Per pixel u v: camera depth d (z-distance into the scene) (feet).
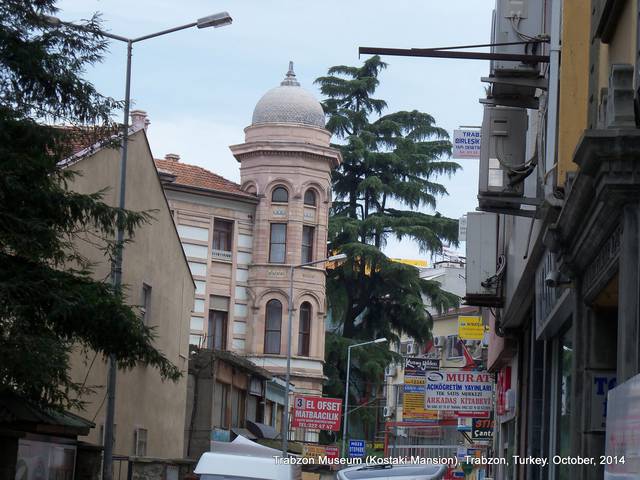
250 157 259.60
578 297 44.39
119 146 66.64
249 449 101.81
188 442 157.48
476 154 110.93
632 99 33.60
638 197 32.76
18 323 56.13
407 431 284.41
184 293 139.03
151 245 121.90
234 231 254.88
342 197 245.04
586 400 43.60
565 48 47.75
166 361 65.10
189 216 249.96
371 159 234.79
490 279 90.74
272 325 254.27
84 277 62.85
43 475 68.74
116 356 64.39
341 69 244.01
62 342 60.90
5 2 59.77
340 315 236.22
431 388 133.80
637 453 23.04
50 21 61.21
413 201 235.40
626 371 32.50
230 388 176.76
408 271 229.04
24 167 57.72
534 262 62.85
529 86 57.72
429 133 241.76
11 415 66.23
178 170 255.09
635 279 32.71
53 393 62.34
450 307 233.35
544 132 55.47
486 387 133.49
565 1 47.93
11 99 59.93
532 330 74.84
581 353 44.19
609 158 32.48
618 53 40.16
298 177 256.93
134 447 116.78
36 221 57.52
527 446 83.15
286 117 258.16
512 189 60.70
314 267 256.32
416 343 239.71
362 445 234.99
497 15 61.77
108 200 106.52
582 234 40.11
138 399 118.42
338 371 254.06
